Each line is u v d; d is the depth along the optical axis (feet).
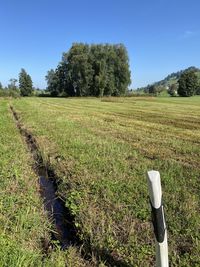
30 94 348.59
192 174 30.09
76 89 311.88
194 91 309.01
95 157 36.19
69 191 26.30
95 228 19.81
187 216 20.71
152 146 45.14
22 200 23.88
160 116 93.91
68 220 22.67
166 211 21.66
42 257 17.33
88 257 17.58
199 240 18.12
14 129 60.34
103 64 295.69
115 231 19.29
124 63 305.32
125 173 30.32
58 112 103.96
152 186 12.39
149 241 18.12
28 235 19.19
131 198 23.93
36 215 21.26
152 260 16.51
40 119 76.28
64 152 39.01
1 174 29.71
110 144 44.39
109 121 78.69
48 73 329.93
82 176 29.30
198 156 38.99
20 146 43.98
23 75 348.79
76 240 19.88
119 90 307.37
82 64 296.71
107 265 16.53
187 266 15.93
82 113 102.01
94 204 23.20
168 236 18.66
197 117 91.15
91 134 55.21
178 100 212.64
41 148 42.34
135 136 54.13
